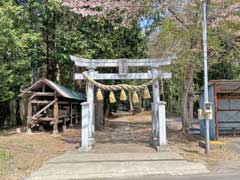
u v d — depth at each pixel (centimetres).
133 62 1286
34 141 1382
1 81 1592
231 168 902
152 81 1269
